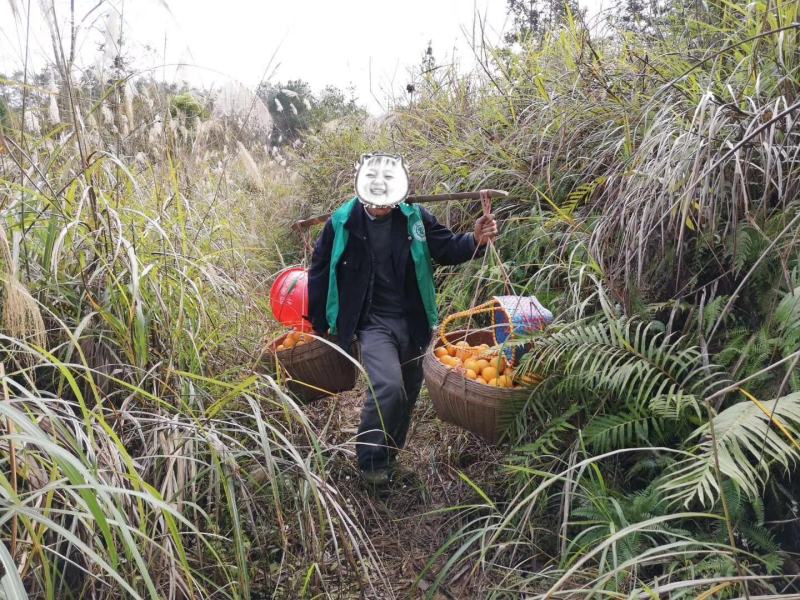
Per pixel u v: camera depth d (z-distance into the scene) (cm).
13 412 140
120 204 296
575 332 258
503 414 264
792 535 213
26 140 279
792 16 288
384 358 299
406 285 317
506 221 408
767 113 269
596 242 299
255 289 382
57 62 246
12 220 257
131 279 256
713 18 377
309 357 306
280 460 240
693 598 182
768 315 241
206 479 247
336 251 303
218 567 222
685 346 258
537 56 518
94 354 246
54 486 146
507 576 230
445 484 312
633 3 466
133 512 198
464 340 304
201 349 292
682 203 265
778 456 188
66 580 199
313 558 225
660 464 235
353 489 302
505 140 457
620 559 207
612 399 265
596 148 387
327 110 927
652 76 377
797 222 242
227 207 485
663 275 285
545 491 263
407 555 264
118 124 328
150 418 235
